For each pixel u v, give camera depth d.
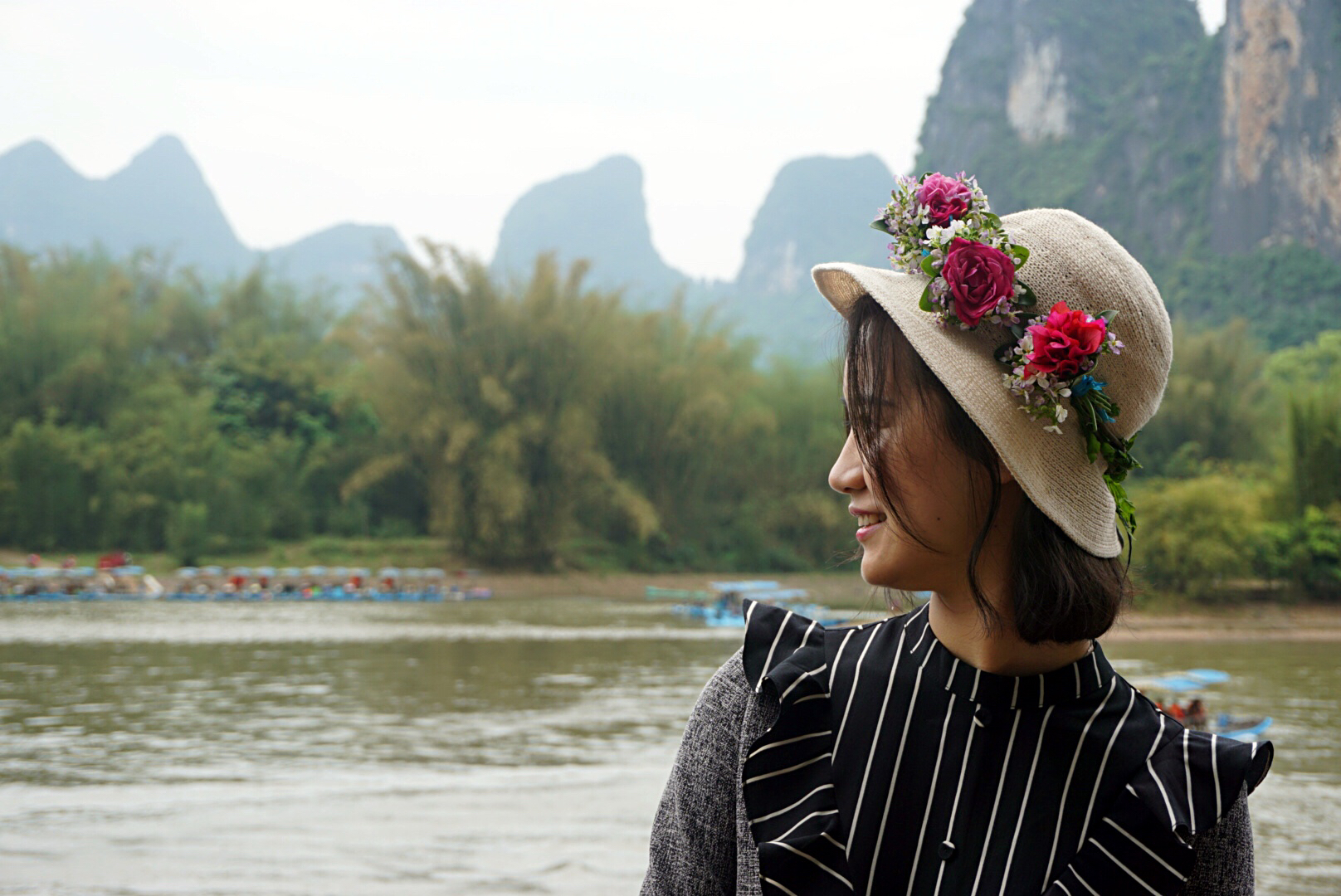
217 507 47.09
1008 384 0.94
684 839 0.99
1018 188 118.62
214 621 31.20
